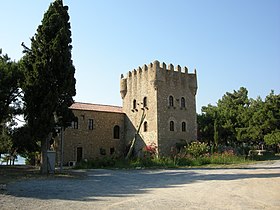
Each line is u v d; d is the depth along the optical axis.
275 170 25.83
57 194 13.02
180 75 46.50
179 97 45.69
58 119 25.27
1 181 17.47
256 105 58.94
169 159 35.75
